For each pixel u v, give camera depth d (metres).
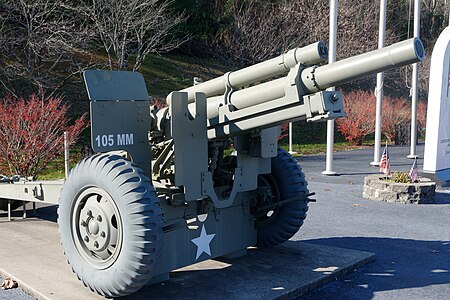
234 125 3.80
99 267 3.48
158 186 3.96
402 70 30.02
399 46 3.08
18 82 13.80
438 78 9.70
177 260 3.89
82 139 12.94
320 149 17.70
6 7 13.09
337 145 20.25
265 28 20.72
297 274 4.12
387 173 9.03
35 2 13.07
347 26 24.67
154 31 17.11
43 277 3.94
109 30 13.86
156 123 3.91
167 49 17.64
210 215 4.14
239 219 4.45
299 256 4.62
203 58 22.39
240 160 4.17
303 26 23.03
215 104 3.85
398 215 6.95
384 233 5.93
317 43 3.42
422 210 7.32
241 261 4.44
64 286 3.76
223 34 21.89
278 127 4.34
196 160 3.80
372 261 4.75
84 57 16.25
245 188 4.23
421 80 30.55
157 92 17.80
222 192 4.21
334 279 4.21
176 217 3.86
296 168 4.66
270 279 4.00
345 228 6.16
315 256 4.63
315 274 4.13
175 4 20.09
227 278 4.01
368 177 8.58
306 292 3.92
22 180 5.85
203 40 22.06
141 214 3.25
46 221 5.91
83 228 3.59
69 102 14.32
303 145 18.73
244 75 3.75
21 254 4.54
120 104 3.59
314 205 7.65
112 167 3.37
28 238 5.10
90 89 3.43
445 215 6.98
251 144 4.19
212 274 4.11
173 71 20.28
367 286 4.11
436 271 4.52
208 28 21.94
